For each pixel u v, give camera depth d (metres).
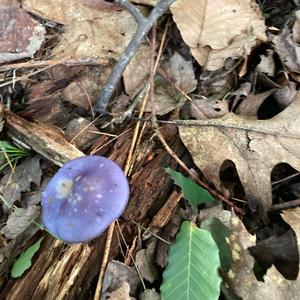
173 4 0.23
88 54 0.23
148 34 0.24
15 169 0.21
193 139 0.21
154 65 0.23
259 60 0.23
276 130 0.20
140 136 0.21
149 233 0.19
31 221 0.20
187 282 0.17
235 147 0.20
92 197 0.17
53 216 0.17
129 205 0.20
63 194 0.17
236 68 0.23
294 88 0.22
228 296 0.18
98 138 0.21
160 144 0.21
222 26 0.23
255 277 0.18
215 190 0.20
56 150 0.20
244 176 0.20
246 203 0.20
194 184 0.19
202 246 0.17
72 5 0.24
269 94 0.22
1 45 0.23
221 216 0.19
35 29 0.24
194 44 0.23
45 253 0.19
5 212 0.21
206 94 0.22
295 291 0.17
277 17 0.24
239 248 0.18
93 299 0.19
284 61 0.22
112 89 0.22
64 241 0.18
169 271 0.17
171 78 0.23
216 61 0.23
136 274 0.19
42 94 0.22
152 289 0.18
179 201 0.20
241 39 0.23
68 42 0.24
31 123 0.21
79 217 0.17
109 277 0.19
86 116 0.22
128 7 0.23
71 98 0.22
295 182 0.20
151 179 0.20
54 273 0.19
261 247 0.19
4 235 0.20
